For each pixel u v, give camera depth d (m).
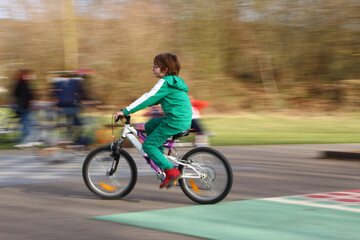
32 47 21.64
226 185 5.31
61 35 21.91
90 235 4.09
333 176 7.39
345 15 26.45
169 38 24.16
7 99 17.02
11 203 5.39
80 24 22.23
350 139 14.05
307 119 21.94
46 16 21.88
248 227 4.36
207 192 5.39
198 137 11.23
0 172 7.65
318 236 4.07
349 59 26.95
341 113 24.56
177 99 5.26
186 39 25.08
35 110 10.48
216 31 25.75
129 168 5.63
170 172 5.30
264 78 27.25
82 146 9.96
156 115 11.09
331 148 11.41
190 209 5.12
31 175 7.38
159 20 23.50
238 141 13.15
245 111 24.78
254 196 5.82
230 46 26.53
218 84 25.75
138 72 22.77
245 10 26.23
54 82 10.13
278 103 26.12
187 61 25.16
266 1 26.48
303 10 26.70
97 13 22.44
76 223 4.50
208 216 4.79
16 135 11.68
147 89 22.77
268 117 22.50
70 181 6.86
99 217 4.74
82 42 22.38
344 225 4.43
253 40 27.02
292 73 28.11
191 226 4.39
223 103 25.30
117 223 4.50
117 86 22.42
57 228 4.32
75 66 21.92
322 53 27.44
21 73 10.87
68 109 9.87
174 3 24.45
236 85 26.70
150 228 4.31
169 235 4.09
